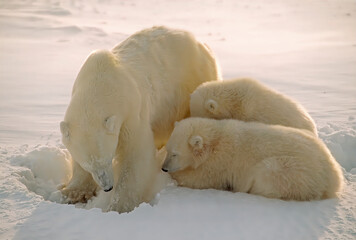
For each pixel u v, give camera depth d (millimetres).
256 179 7148
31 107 13891
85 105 6625
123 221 6125
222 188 7699
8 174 7699
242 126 7695
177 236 5703
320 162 7027
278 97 8625
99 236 5707
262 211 6453
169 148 7887
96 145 6531
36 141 10422
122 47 7906
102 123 6598
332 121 11820
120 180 7117
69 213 6320
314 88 16219
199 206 6617
